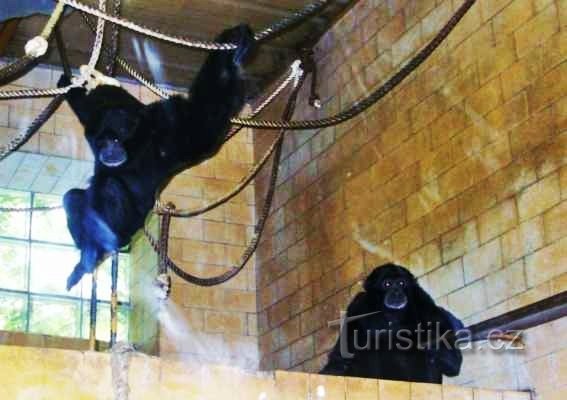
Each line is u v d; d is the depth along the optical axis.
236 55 9.14
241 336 14.64
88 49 14.30
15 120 14.36
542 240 9.95
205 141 9.06
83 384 7.01
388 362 10.16
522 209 10.27
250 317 14.77
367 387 7.86
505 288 10.34
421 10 12.31
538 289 9.91
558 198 9.84
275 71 14.94
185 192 15.09
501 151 10.67
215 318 14.59
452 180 11.34
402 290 10.23
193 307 14.54
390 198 12.34
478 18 11.31
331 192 13.52
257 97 15.48
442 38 10.40
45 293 14.54
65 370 7.00
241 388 7.47
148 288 14.57
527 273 10.08
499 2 11.02
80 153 14.52
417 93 12.13
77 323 14.61
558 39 10.12
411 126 12.16
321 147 13.88
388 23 12.91
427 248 11.57
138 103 9.05
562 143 9.88
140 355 7.25
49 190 14.98
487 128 10.93
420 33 12.29
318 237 13.66
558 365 9.48
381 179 12.55
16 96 8.90
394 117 12.49
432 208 11.59
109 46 10.40
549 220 9.91
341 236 13.17
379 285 10.41
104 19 8.73
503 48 10.87
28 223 14.77
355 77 13.44
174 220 14.88
